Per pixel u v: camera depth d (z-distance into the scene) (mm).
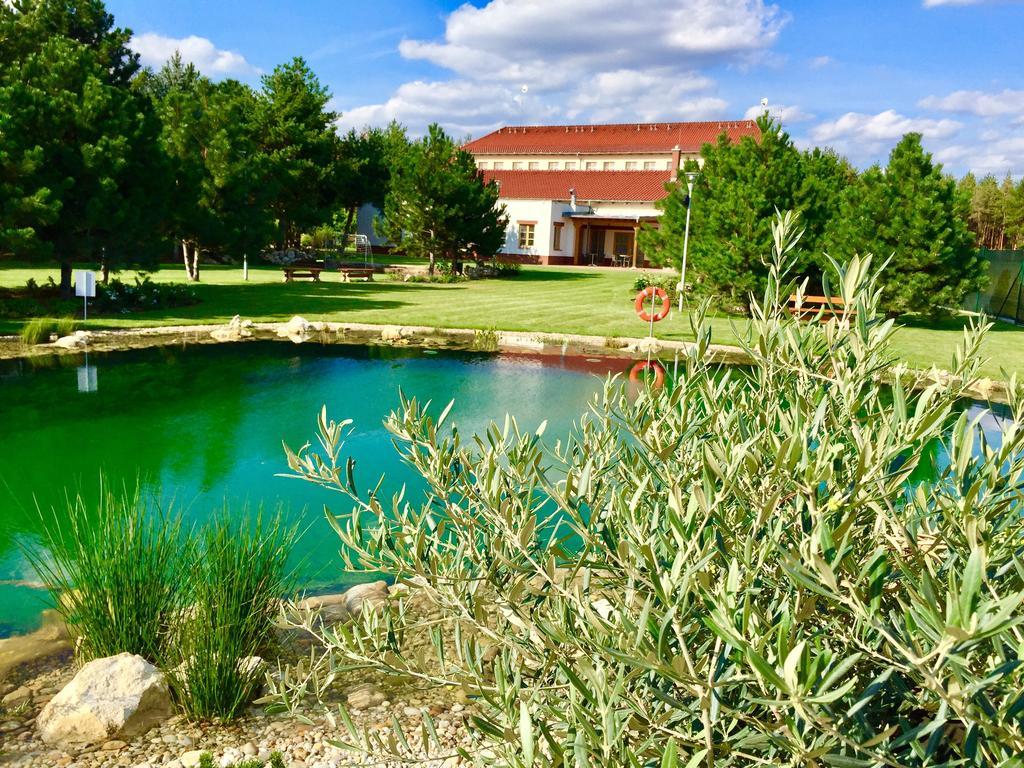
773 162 19422
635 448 1795
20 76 17828
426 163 29719
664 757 1025
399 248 31328
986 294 22219
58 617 4387
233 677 3311
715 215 19062
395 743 1759
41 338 14156
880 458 1350
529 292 25641
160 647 3770
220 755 3004
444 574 1813
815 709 1037
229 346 14758
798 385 1692
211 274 28516
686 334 16250
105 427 8797
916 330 17609
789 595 1358
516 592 1735
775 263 1767
